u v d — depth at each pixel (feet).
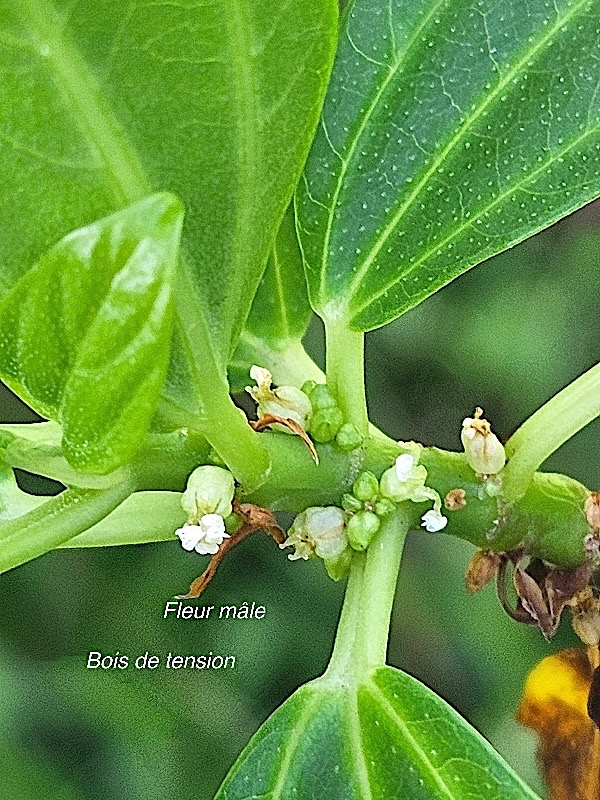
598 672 0.33
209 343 0.24
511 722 0.74
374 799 0.27
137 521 0.29
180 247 0.23
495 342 0.82
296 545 0.28
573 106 0.32
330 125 0.33
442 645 0.77
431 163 0.32
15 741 0.71
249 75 0.22
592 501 0.31
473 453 0.30
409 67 0.33
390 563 0.28
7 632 0.72
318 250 0.32
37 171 0.21
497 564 0.32
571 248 0.82
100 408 0.20
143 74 0.21
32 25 0.20
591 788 0.34
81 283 0.19
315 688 0.27
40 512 0.24
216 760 0.71
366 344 0.84
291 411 0.28
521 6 0.33
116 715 0.70
